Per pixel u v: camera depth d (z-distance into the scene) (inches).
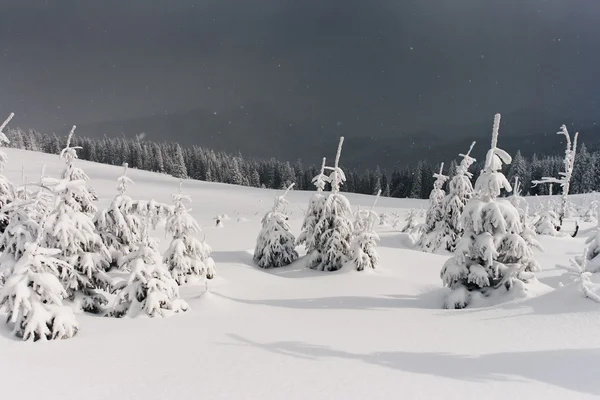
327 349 275.9
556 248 909.2
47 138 5531.5
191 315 389.7
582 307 320.5
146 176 3348.9
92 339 292.8
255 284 619.5
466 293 442.6
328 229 762.8
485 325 326.6
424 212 1936.5
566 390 197.2
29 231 350.3
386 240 1098.7
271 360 251.0
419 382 213.3
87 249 414.0
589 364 223.9
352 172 4940.9
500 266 438.3
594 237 463.2
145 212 620.1
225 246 1009.5
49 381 211.2
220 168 5098.4
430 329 330.0
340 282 631.8
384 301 494.6
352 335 315.0
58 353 257.1
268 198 2694.4
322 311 427.5
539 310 342.0
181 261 599.5
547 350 252.7
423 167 4205.2
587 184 2876.5
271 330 330.6
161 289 389.1
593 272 425.7
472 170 3698.3
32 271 290.5
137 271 385.4
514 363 237.3
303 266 775.7
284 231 807.7
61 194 400.8
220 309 418.0
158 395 197.6
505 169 3484.3
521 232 457.4
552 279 590.6
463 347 274.8
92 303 410.0
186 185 3031.5
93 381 213.6
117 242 606.2
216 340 296.7
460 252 448.5
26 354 251.4
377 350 273.0
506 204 446.3
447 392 199.6
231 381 215.6
